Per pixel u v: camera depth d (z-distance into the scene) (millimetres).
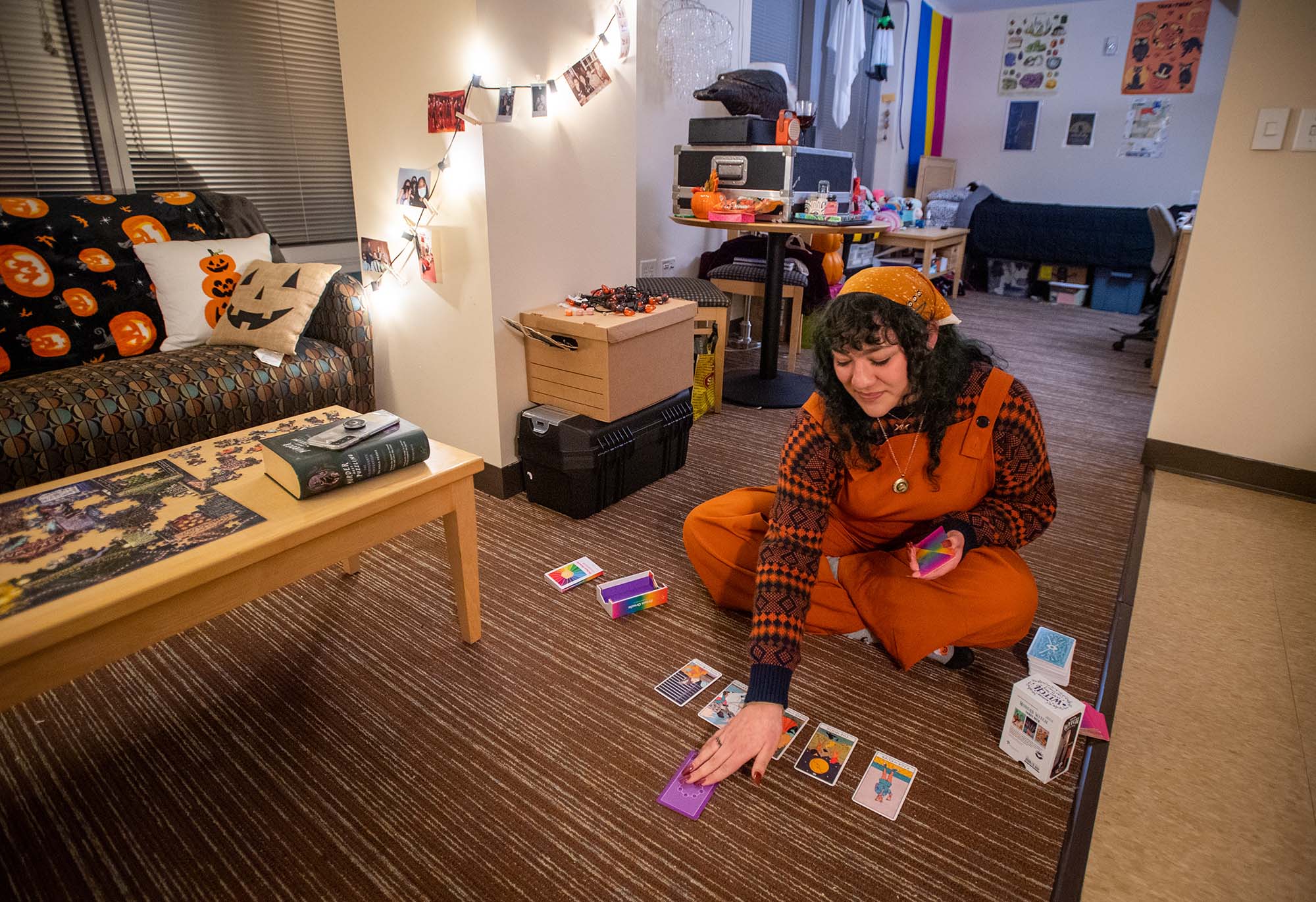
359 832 1256
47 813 1289
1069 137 6898
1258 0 2332
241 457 1600
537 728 1499
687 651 1747
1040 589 2027
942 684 1655
